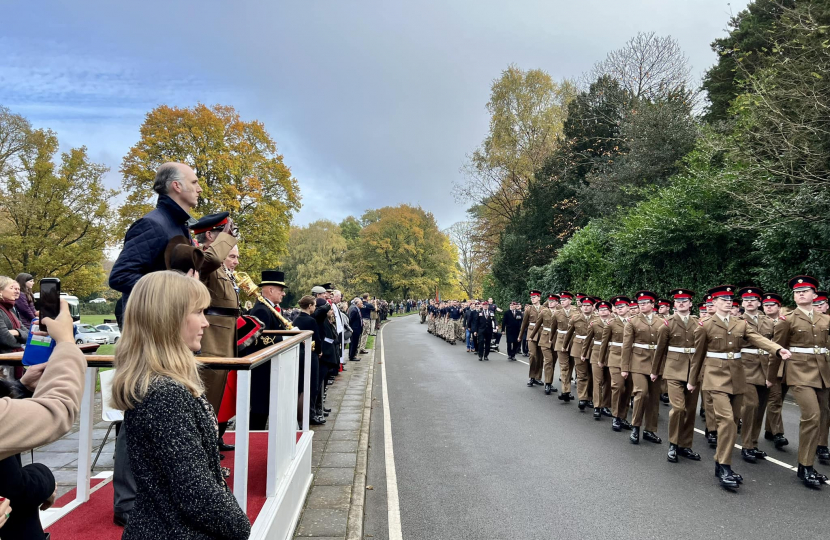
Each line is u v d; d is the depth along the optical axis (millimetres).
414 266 62000
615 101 26922
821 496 5258
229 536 1663
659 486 5500
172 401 1687
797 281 6363
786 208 10336
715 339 6012
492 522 4551
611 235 17891
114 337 28891
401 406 9633
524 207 31797
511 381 12703
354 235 87750
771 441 7566
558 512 4770
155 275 1857
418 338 27766
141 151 26141
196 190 3432
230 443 5254
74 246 23844
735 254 13445
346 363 15477
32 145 24594
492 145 35438
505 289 30844
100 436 6785
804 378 5922
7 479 1868
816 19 10820
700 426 8609
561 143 29062
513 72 35062
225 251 3443
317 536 3945
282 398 3672
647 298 7438
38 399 1602
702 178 14180
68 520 3230
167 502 1649
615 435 7742
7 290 5828
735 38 21766
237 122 29750
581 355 9344
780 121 10453
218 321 3479
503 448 6910
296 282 62375
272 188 30969
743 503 5035
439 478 5719
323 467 5703
